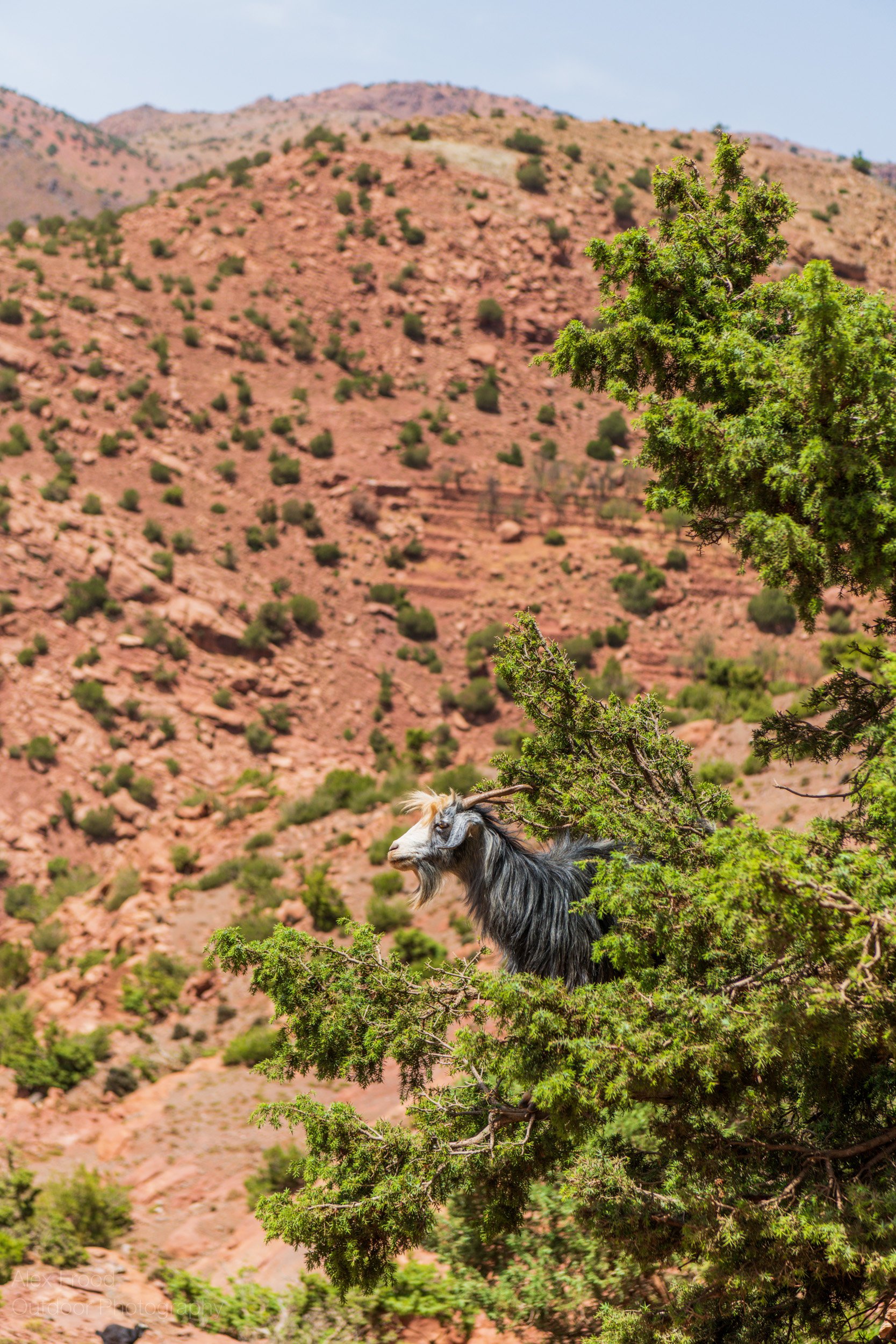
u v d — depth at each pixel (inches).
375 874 2632.9
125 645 7711.6
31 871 6279.5
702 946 459.2
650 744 617.6
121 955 2527.1
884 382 455.8
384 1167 531.2
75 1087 1717.5
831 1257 411.5
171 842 3535.9
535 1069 460.8
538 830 597.6
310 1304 805.2
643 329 562.6
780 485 475.2
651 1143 638.5
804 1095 514.3
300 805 3395.7
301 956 584.7
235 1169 1261.1
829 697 614.9
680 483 566.6
